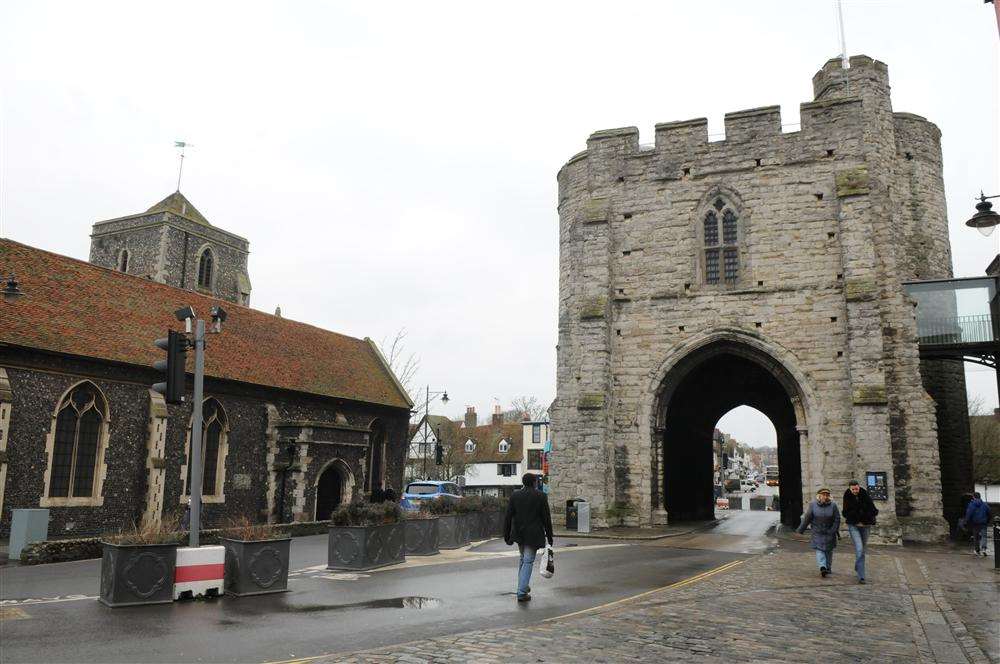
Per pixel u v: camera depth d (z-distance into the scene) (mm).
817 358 22016
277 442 28703
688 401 30734
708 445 33125
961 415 25297
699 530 23812
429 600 10070
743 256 23391
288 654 6902
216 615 8781
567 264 26844
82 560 15539
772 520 31297
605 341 23656
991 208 12898
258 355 30250
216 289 48719
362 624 8375
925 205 25031
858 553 12195
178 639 7465
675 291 23984
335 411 32594
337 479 31281
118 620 8367
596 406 23094
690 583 11844
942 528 20484
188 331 11562
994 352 23281
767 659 6902
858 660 6938
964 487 24844
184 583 9805
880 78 24094
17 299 22297
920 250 24641
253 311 33062
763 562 14875
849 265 21422
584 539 20156
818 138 23094
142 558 9375
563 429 25422
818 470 21375
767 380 29797
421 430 65750
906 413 21406
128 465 23688
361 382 35188
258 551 10352
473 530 19328
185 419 25641
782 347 22422
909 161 25172
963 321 23000
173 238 45688
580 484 22828
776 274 22891
